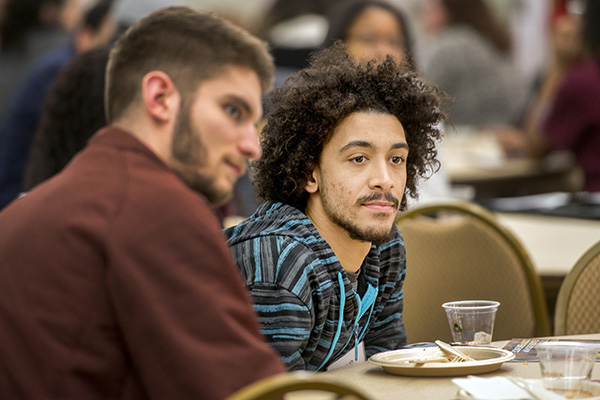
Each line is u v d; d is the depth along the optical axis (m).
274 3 7.43
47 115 4.29
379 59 3.04
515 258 4.19
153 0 6.28
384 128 2.84
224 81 2.15
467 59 10.80
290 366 2.69
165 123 2.15
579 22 9.43
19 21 8.17
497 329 4.17
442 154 5.58
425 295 4.16
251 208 5.66
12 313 2.02
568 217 6.44
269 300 2.71
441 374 2.56
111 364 2.01
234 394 1.92
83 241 2.01
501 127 10.67
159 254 1.98
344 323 2.91
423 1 13.13
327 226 2.94
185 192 2.09
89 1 8.91
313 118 2.87
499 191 9.02
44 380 1.98
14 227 2.10
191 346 1.93
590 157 8.55
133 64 2.17
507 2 13.77
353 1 5.89
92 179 2.09
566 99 8.58
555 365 2.20
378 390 2.45
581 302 3.74
